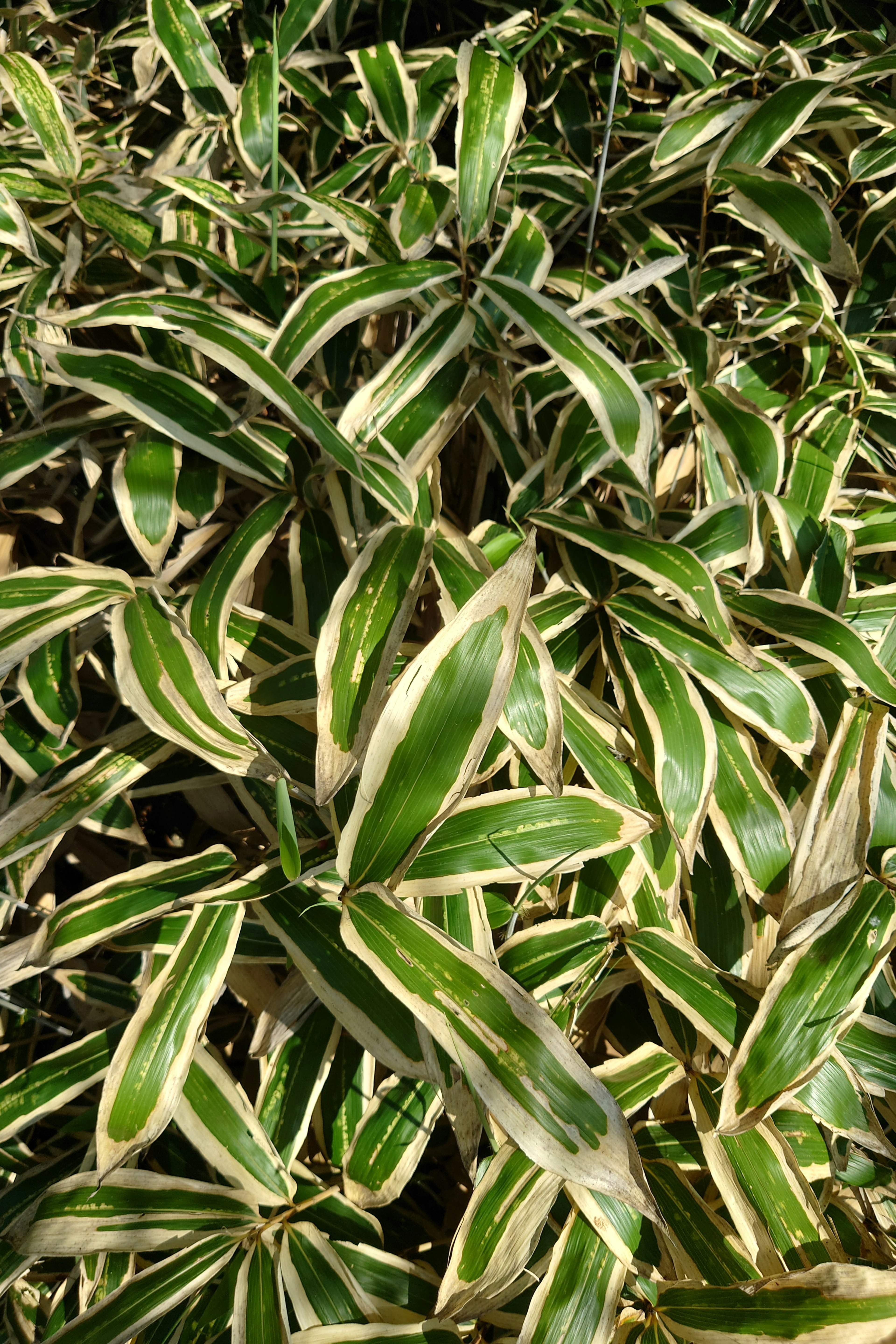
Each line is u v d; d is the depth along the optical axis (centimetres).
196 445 92
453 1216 98
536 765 81
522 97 93
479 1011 74
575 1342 79
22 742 96
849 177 111
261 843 105
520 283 89
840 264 95
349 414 89
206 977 83
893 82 118
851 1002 83
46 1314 96
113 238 104
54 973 98
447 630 76
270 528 95
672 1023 90
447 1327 83
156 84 115
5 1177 97
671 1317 81
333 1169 92
